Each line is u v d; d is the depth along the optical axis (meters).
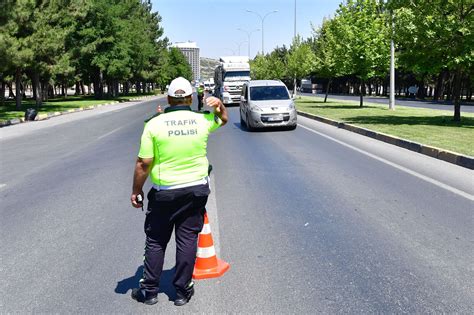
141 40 65.69
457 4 16.78
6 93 108.25
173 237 5.77
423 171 9.62
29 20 31.55
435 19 16.97
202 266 4.58
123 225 6.32
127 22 62.78
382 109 29.08
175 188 3.84
